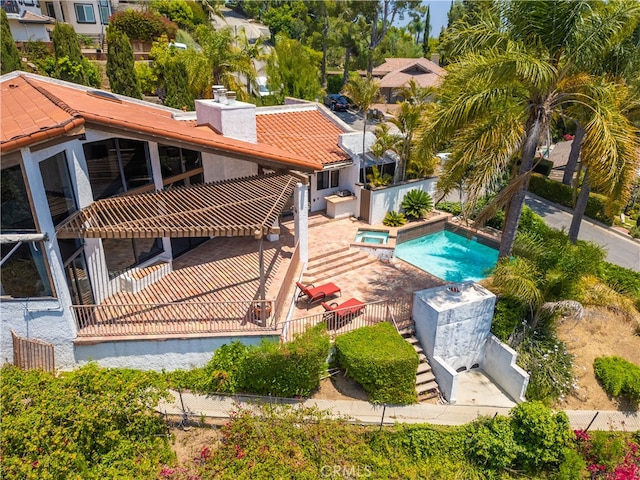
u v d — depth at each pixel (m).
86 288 13.84
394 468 12.12
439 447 12.95
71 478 9.88
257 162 16.77
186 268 17.52
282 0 101.75
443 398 14.94
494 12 15.09
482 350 16.72
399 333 15.00
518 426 13.30
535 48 14.59
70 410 10.58
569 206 32.50
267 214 13.34
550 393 15.20
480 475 12.57
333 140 25.17
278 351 12.68
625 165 13.59
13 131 10.73
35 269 11.84
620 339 17.78
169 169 16.91
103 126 12.55
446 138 15.42
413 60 68.31
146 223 12.53
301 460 11.61
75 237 11.95
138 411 11.55
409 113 24.03
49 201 11.69
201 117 20.84
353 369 13.58
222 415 12.77
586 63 14.20
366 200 24.19
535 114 15.18
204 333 13.23
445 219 26.11
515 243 17.03
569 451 12.78
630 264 24.55
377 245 21.12
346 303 16.20
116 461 10.88
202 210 13.59
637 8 13.71
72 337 12.72
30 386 11.08
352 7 61.72
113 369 12.52
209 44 33.53
